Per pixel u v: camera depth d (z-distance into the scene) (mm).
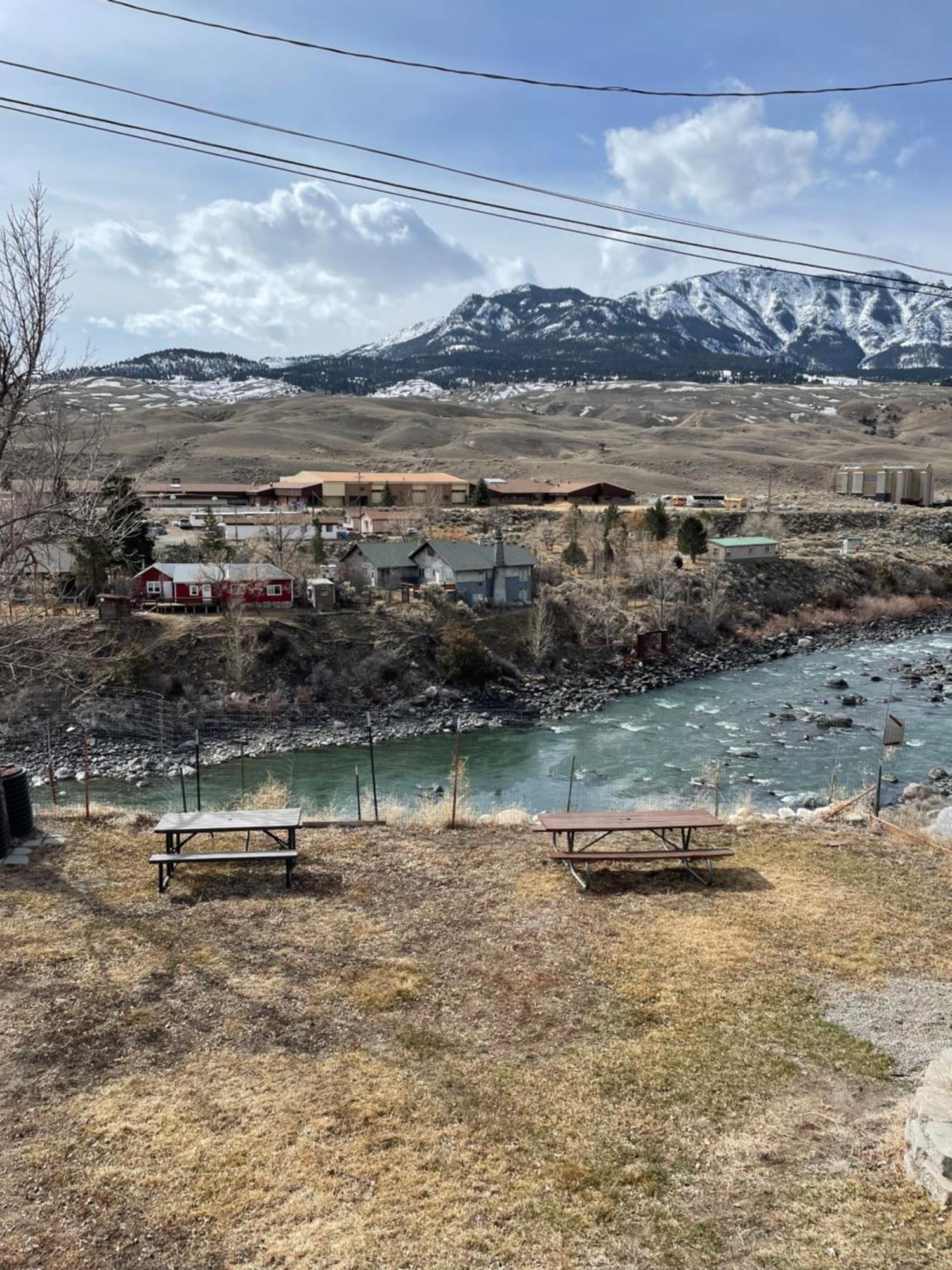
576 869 12008
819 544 89500
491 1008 8422
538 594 58750
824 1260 5430
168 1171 6230
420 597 54125
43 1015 8180
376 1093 7109
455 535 83938
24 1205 5906
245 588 48938
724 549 74125
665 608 59312
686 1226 5738
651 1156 6422
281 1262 5430
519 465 171500
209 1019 8203
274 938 9828
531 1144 6535
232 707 40844
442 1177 6184
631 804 28484
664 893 11164
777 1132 6676
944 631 68250
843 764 33625
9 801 12562
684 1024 8117
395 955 9469
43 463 12500
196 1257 5480
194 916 10367
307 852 12641
